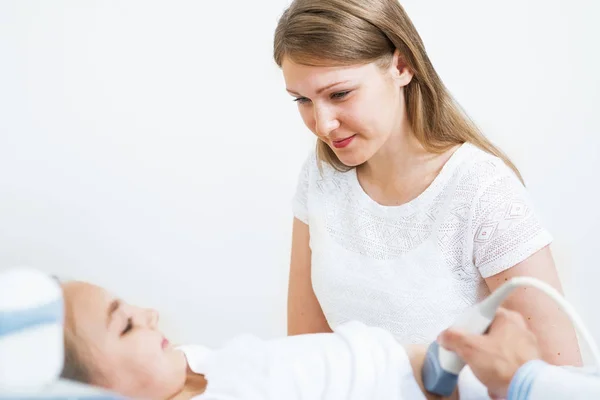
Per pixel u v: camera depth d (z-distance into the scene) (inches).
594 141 75.4
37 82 71.8
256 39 74.3
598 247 75.5
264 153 75.4
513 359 36.5
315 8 46.4
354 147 49.5
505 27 74.8
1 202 69.7
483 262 49.6
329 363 38.7
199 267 73.4
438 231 50.8
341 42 45.9
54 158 71.9
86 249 70.3
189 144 74.4
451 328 37.8
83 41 72.3
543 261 48.4
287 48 47.1
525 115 75.5
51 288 28.7
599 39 74.6
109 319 39.4
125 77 73.1
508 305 48.2
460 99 75.6
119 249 71.6
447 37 74.9
